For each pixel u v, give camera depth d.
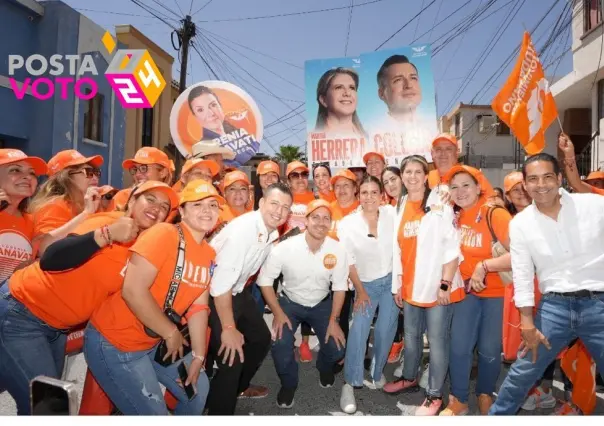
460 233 3.60
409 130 5.97
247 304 3.51
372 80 6.15
